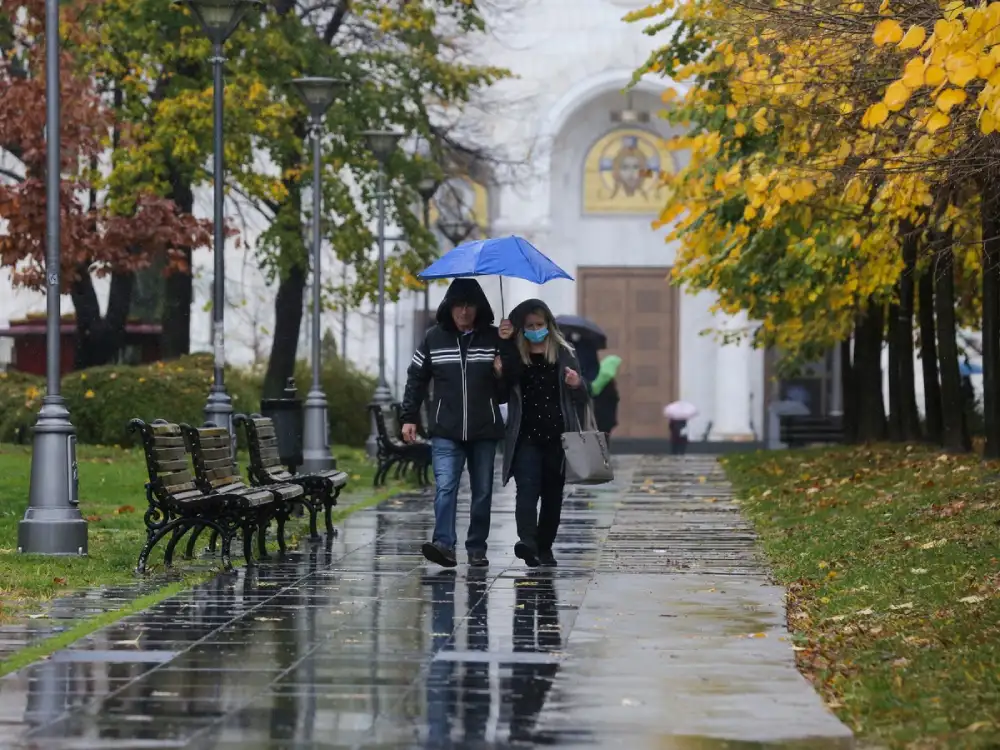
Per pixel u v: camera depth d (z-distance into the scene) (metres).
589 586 39.19
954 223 49.25
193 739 23.27
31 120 86.12
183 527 48.31
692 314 164.88
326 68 99.81
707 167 55.94
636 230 166.00
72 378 95.19
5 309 148.25
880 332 92.06
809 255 52.09
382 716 24.77
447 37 117.25
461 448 43.59
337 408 118.12
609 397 97.38
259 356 139.25
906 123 40.34
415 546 48.53
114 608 35.25
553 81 160.62
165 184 94.00
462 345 43.25
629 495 69.44
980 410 119.69
